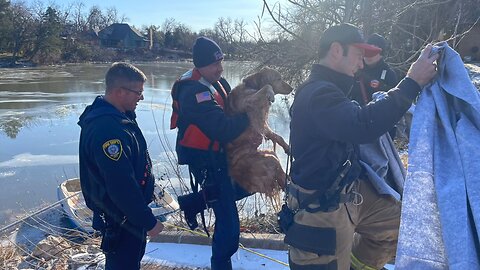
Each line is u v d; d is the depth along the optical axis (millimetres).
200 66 3328
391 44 8383
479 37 24266
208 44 3314
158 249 4125
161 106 20266
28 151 13031
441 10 8625
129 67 2891
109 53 75500
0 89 29734
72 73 45750
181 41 90438
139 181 2914
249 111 3447
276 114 13445
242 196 3605
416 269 1714
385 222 2553
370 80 3684
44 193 9602
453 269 1591
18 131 15789
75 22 87938
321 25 8789
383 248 2652
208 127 3207
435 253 1717
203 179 3363
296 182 2357
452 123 2020
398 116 2012
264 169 3441
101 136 2668
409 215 1821
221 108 3297
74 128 16250
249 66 11281
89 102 23188
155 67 57562
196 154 3314
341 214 2320
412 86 2041
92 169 2762
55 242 5055
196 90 3240
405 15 8523
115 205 2799
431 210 1794
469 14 11508
